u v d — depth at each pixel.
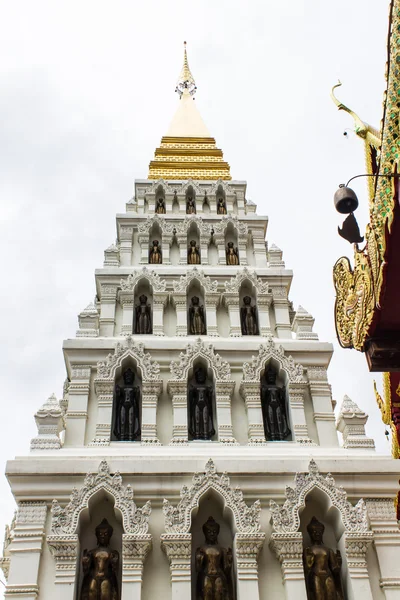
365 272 22.89
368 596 22.50
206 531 24.12
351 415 27.83
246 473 25.12
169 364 29.41
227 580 23.11
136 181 39.16
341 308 25.72
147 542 23.17
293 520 23.72
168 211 37.66
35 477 24.58
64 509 23.61
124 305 31.97
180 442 26.78
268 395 28.78
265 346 29.73
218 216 37.06
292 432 27.61
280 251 35.62
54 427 26.81
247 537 23.33
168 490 24.75
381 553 23.78
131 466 24.98
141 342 29.66
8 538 28.59
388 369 23.30
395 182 20.16
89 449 26.17
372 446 26.95
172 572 22.81
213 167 41.19
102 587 22.36
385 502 25.08
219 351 29.88
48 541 22.84
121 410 27.98
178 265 34.62
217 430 27.45
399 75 19.77
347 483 25.25
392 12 19.58
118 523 24.42
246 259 35.16
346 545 23.45
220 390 28.36
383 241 20.86
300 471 25.25
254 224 36.81
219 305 32.66
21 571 22.70
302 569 23.03
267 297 32.62
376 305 22.12
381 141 20.80
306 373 29.52
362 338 23.56
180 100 50.56
